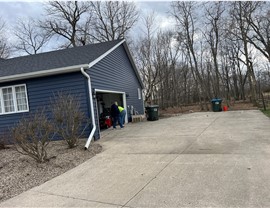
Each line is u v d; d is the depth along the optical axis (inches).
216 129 351.9
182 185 146.4
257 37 913.5
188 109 951.0
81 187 160.2
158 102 1160.2
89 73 359.3
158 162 202.2
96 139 343.6
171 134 339.0
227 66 1341.0
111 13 1126.4
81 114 301.7
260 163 175.9
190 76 1480.1
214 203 119.9
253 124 371.2
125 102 566.9
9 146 326.3
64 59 405.7
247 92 1686.8
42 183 175.2
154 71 1126.4
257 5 813.2
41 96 354.3
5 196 154.5
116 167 199.5
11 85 366.9
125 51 600.4
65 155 247.4
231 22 893.8
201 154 215.6
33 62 438.6
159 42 1126.4
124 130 427.8
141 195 137.6
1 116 370.9
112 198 137.6
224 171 164.6
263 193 126.2
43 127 240.8
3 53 1154.0
